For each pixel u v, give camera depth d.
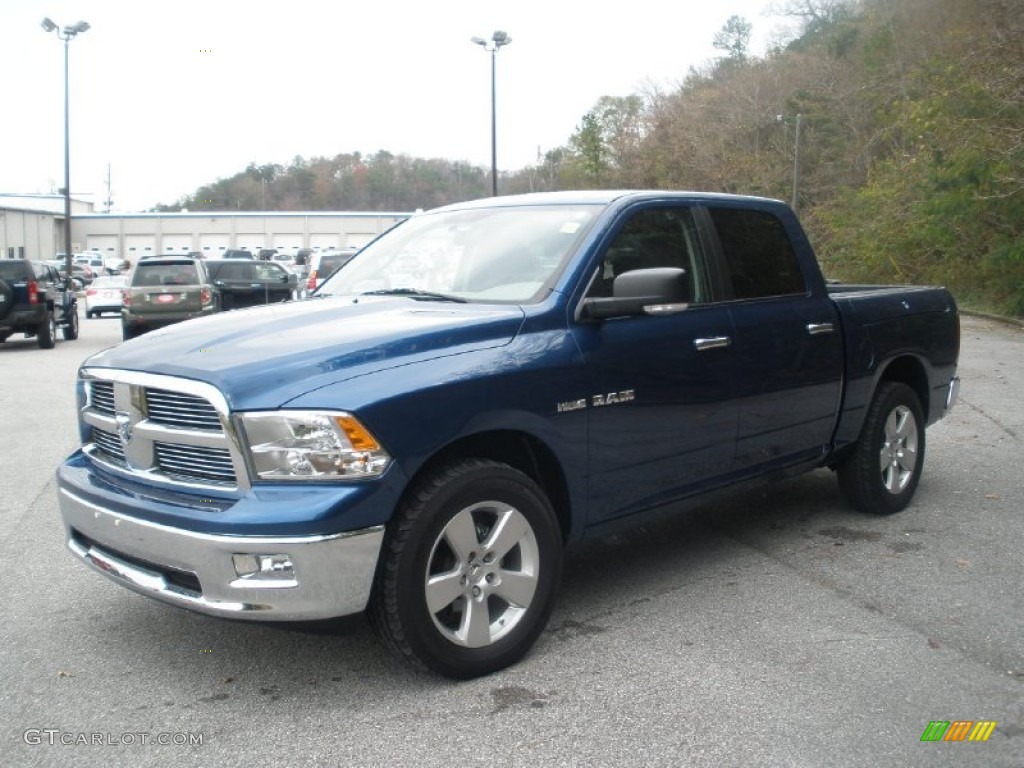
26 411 10.84
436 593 3.71
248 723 3.55
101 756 3.33
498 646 3.90
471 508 3.79
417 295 4.67
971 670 3.92
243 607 3.45
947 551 5.41
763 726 3.47
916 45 38.75
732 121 51.44
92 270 64.94
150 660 4.11
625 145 53.34
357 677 3.92
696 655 4.07
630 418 4.37
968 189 21.64
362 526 3.49
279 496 3.46
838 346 5.52
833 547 5.50
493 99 28.69
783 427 5.21
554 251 4.50
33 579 5.14
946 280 25.39
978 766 3.22
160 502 3.67
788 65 52.59
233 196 90.50
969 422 9.18
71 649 4.23
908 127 26.75
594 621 4.46
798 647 4.14
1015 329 19.34
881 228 28.30
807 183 46.69
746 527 5.91
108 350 4.33
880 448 5.95
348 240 75.94
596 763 3.24
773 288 5.29
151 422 3.82
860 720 3.51
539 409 4.00
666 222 4.86
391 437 3.54
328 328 4.01
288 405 3.49
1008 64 20.64
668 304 4.27
